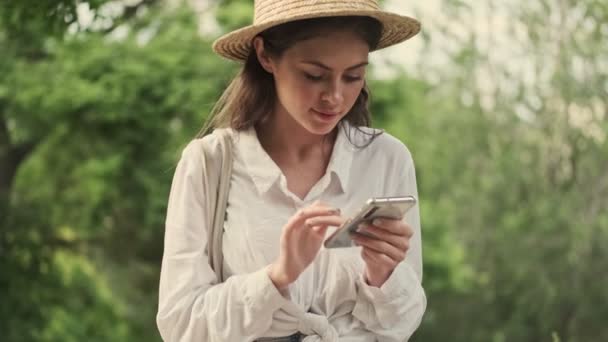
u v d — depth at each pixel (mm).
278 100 2934
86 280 15945
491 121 13805
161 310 2854
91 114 15086
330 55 2664
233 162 2922
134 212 16297
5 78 14969
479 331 16609
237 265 2875
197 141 2943
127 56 15383
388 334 2861
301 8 2691
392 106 17078
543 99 12711
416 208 3045
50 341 15000
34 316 13984
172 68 15227
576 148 12852
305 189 2938
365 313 2865
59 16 5426
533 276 13914
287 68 2725
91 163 15695
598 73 12414
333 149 2939
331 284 2877
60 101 14828
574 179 13180
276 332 2809
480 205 14273
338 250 2898
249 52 2947
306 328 2799
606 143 12656
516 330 14539
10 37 6133
